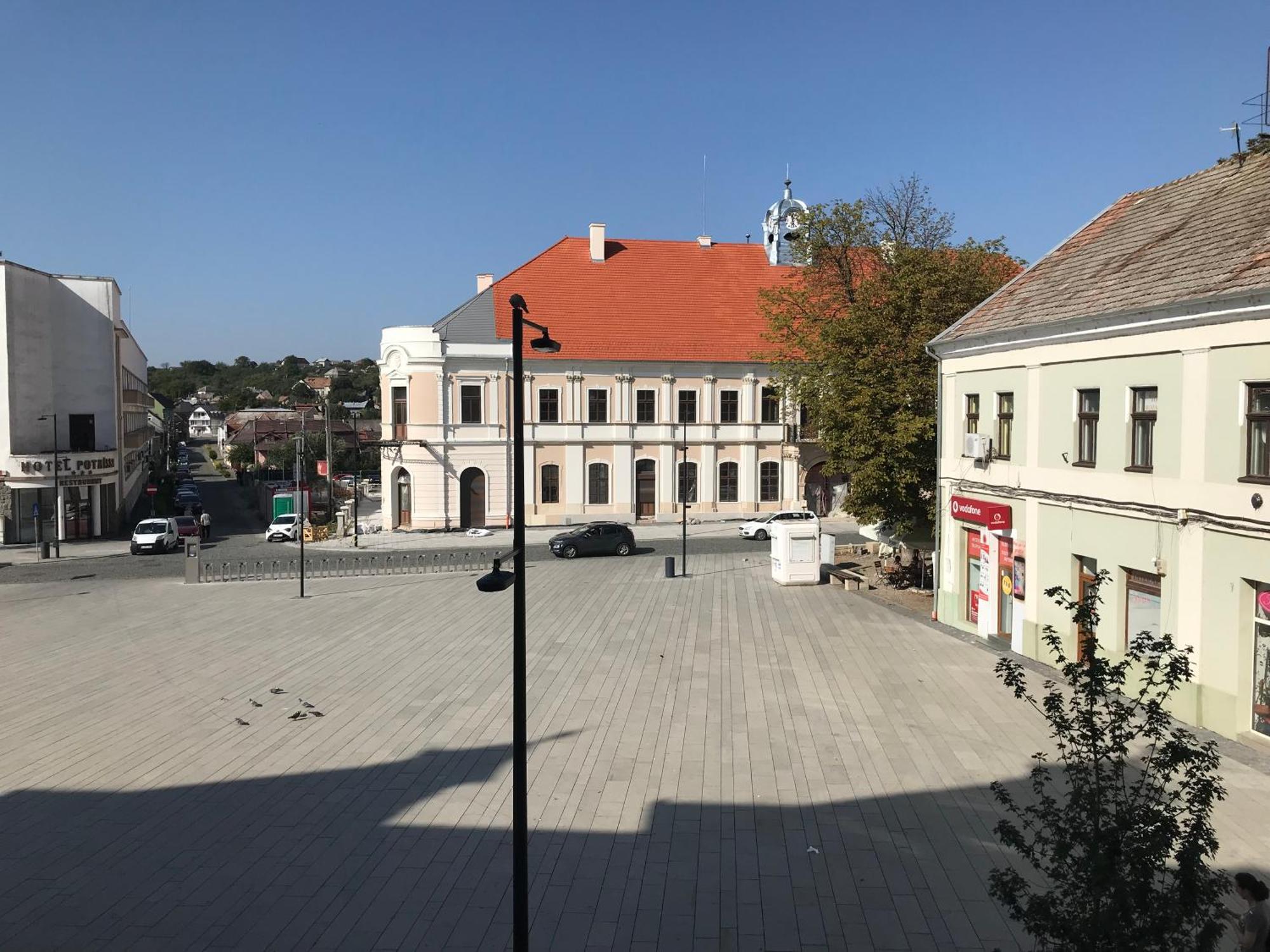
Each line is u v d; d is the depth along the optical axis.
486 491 48.59
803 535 30.73
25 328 46.00
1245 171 18.64
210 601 29.17
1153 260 18.12
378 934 9.62
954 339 23.22
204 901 10.35
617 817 12.44
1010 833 7.56
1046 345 19.70
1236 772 13.30
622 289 52.28
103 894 10.52
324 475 70.50
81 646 22.92
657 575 33.50
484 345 47.84
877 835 11.85
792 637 23.03
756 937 9.54
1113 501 17.52
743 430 51.47
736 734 15.66
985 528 22.39
